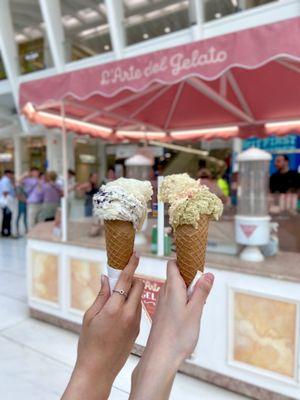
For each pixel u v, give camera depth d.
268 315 1.82
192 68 2.05
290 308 1.75
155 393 0.52
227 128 4.87
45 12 8.30
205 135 5.04
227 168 6.53
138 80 2.25
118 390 0.80
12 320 2.99
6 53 9.48
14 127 10.57
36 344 2.55
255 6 5.80
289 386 1.77
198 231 0.61
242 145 6.57
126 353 0.63
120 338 0.61
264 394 1.86
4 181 6.83
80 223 2.83
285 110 4.19
